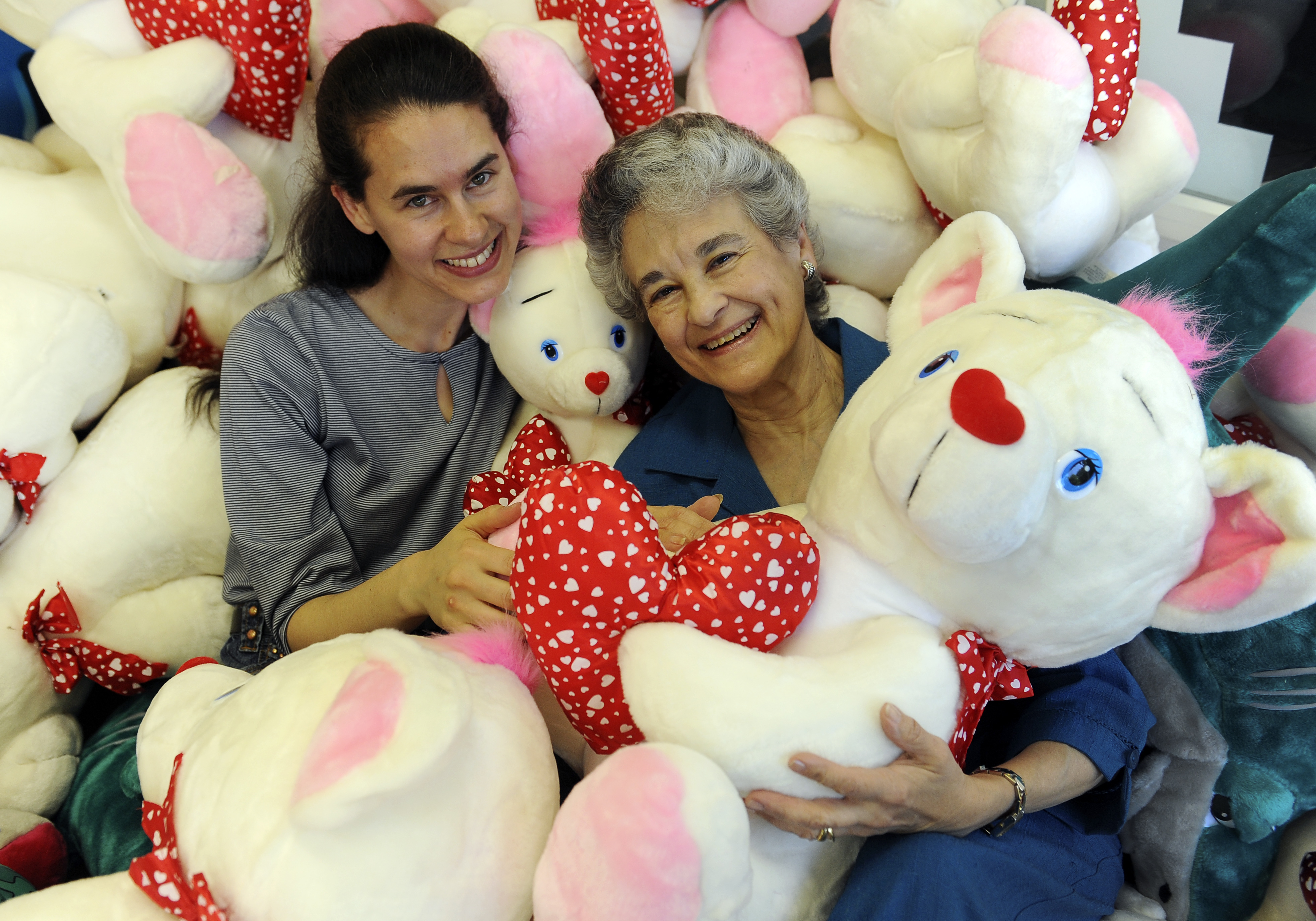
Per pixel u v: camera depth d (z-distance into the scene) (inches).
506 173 51.7
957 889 37.2
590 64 59.6
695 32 64.7
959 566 34.6
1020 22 48.9
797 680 33.2
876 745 33.6
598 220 51.1
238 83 59.1
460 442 60.5
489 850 32.1
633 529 33.9
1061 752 43.2
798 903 37.7
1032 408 31.0
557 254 54.7
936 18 55.8
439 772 31.6
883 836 38.8
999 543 31.5
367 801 28.5
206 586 61.2
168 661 59.9
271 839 30.0
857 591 36.6
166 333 66.2
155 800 38.2
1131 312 39.4
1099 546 33.3
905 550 35.4
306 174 59.1
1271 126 62.2
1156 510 33.1
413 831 30.5
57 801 55.4
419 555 48.3
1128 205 57.1
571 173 55.8
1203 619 35.0
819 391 54.2
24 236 61.0
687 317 49.6
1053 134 49.1
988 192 52.5
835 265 64.1
